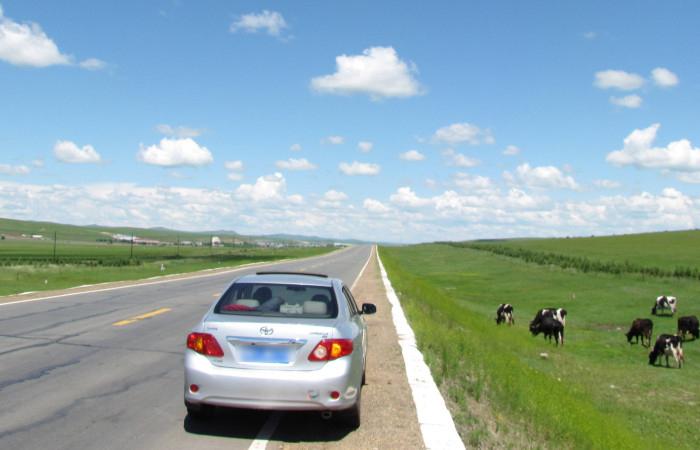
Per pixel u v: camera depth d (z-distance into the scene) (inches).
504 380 377.7
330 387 249.8
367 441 257.6
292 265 2208.4
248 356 252.7
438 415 290.5
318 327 257.0
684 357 897.5
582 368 772.6
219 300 285.9
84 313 682.2
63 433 261.4
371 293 1065.5
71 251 4458.7
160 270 1702.8
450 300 1247.5
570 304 1432.1
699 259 2780.5
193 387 253.9
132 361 418.9
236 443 253.4
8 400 311.6
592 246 4185.5
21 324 584.1
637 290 1619.1
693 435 488.7
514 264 2650.1
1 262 2032.5
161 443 251.1
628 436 389.1
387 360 443.8
